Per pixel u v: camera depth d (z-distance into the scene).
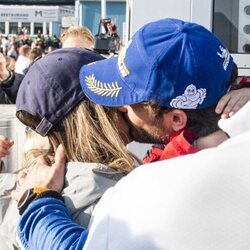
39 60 1.54
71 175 1.38
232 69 1.43
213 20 2.64
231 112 1.36
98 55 1.60
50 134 1.49
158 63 1.29
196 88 1.31
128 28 2.89
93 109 1.46
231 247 0.85
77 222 1.33
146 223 0.93
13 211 1.46
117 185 1.05
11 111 2.79
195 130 1.37
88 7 16.27
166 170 0.96
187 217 0.89
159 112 1.36
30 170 1.46
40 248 1.23
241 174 0.89
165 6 2.59
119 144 1.43
